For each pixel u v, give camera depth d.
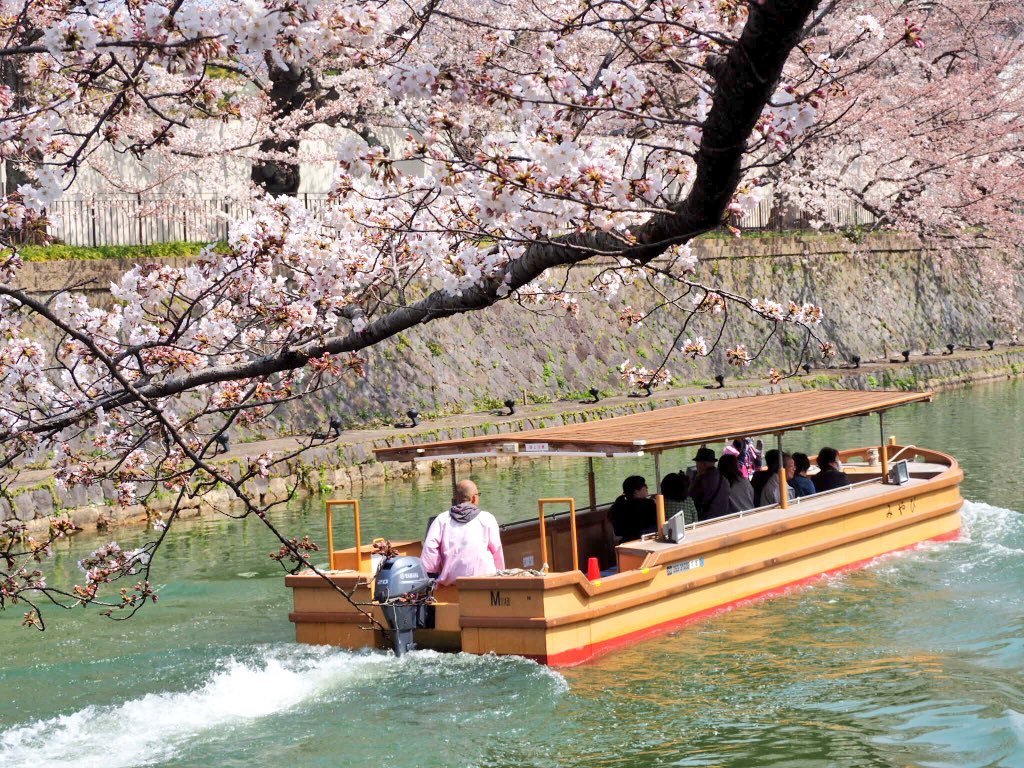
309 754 10.03
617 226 6.44
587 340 36.12
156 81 6.37
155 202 27.83
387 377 30.75
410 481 26.97
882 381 40.16
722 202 6.05
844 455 21.59
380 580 12.50
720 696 11.30
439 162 6.36
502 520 20.78
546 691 11.27
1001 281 43.09
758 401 18.22
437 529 12.84
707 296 8.51
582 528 15.52
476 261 7.20
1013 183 37.28
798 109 6.05
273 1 5.77
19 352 8.62
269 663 12.45
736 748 10.05
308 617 13.09
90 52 5.88
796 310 8.32
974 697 11.10
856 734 10.29
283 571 17.89
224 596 16.30
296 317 7.94
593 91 6.54
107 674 12.52
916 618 13.84
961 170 35.91
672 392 35.81
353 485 26.25
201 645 13.55
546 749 10.07
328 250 8.52
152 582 17.34
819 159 37.41
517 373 33.84
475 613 12.15
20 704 11.55
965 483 23.44
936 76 34.81
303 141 29.22
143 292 8.89
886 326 45.69
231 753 10.09
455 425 29.27
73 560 19.02
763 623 13.73
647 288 38.75
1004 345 50.09
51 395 9.00
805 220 46.47
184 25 5.64
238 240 8.66
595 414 31.75
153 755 10.12
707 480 15.34
